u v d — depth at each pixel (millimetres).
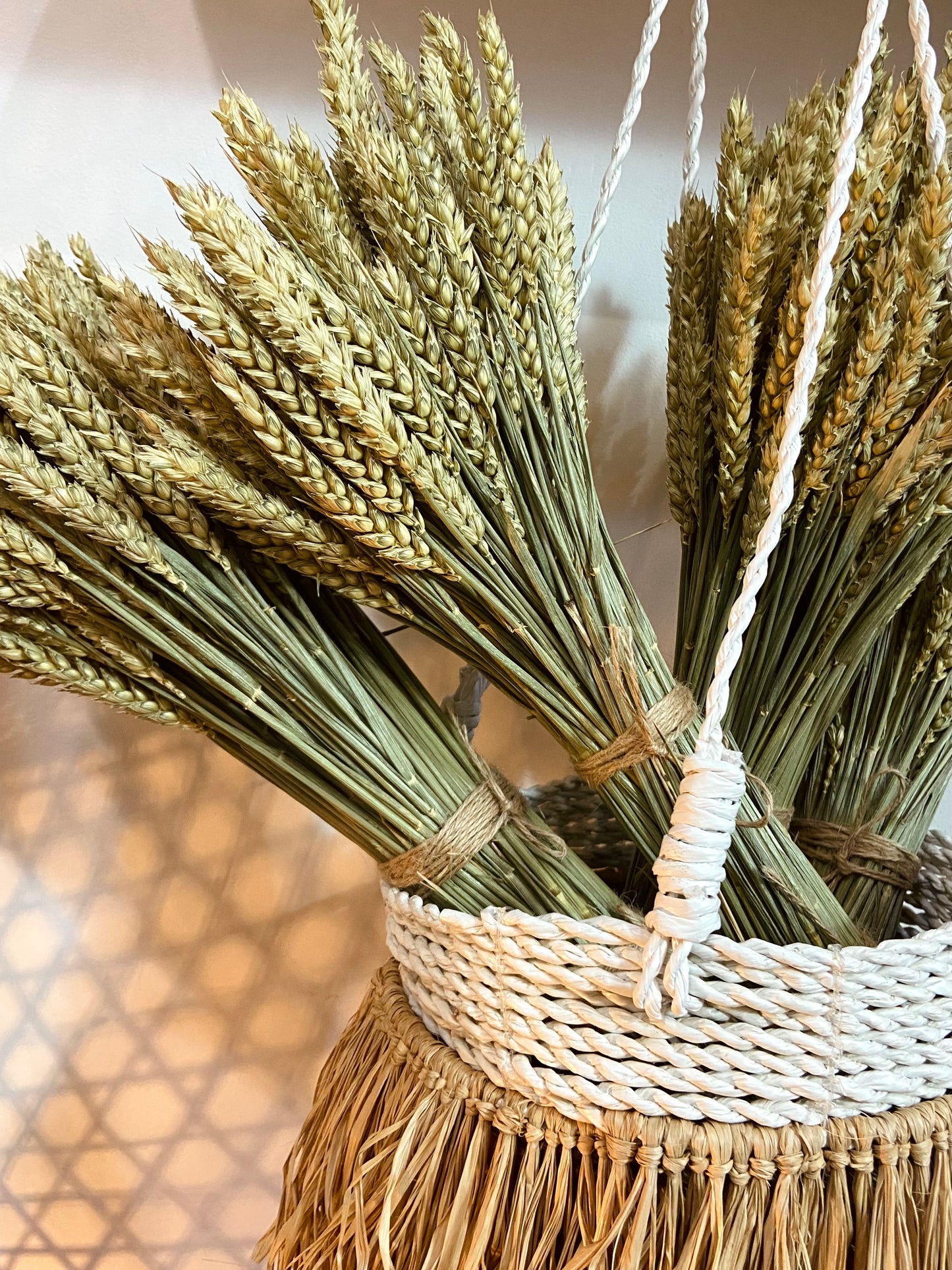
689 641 363
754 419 339
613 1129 290
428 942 326
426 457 287
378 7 443
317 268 289
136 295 299
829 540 339
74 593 307
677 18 461
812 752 364
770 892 323
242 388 273
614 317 469
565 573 316
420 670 474
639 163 466
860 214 307
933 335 323
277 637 317
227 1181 488
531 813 345
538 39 454
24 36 431
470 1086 310
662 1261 288
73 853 467
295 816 478
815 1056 291
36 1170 480
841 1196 292
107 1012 476
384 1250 301
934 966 302
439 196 292
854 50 473
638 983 288
